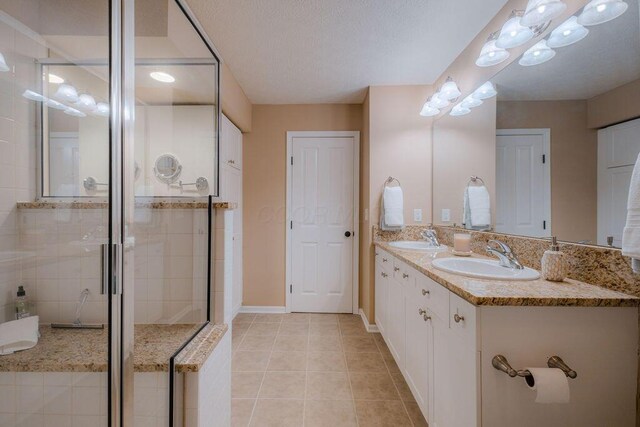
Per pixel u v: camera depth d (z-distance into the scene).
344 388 1.83
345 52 2.11
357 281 3.09
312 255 3.12
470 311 1.00
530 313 0.96
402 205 2.59
